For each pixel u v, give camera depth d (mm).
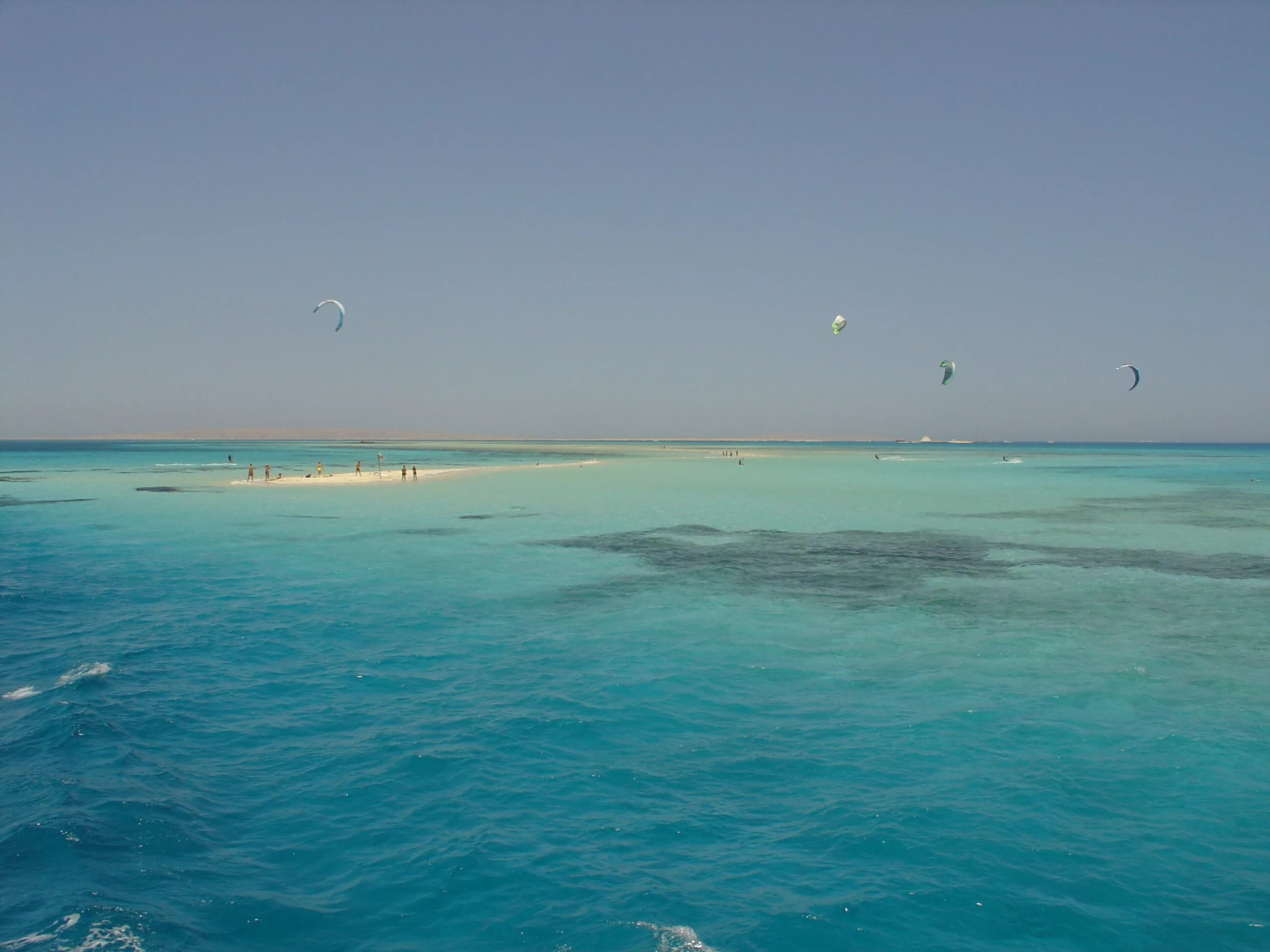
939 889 9594
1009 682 16953
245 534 40188
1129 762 12984
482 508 52906
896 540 38250
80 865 9906
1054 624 22000
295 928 8914
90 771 12531
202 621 21969
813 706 15547
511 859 10234
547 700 15805
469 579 28188
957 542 37781
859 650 19406
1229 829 10922
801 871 9977
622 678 17203
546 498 61031
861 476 95562
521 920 9070
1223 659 18641
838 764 12922
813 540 38188
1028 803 11625
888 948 8586
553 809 11516
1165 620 22391
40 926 8680
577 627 21578
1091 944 8664
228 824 11102
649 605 24266
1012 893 9531
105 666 17766
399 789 12102
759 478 89312
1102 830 10914
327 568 30453
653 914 9148
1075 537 39625
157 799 11656
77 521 45938
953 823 11078
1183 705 15555
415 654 18938
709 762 13016
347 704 15648
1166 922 9008
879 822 11102
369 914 9180
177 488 71062
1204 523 45406
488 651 19219
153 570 29844
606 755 13297
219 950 8469
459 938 8789
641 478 87625
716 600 24859
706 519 46906
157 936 8586
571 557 33000
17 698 15820
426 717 14930
